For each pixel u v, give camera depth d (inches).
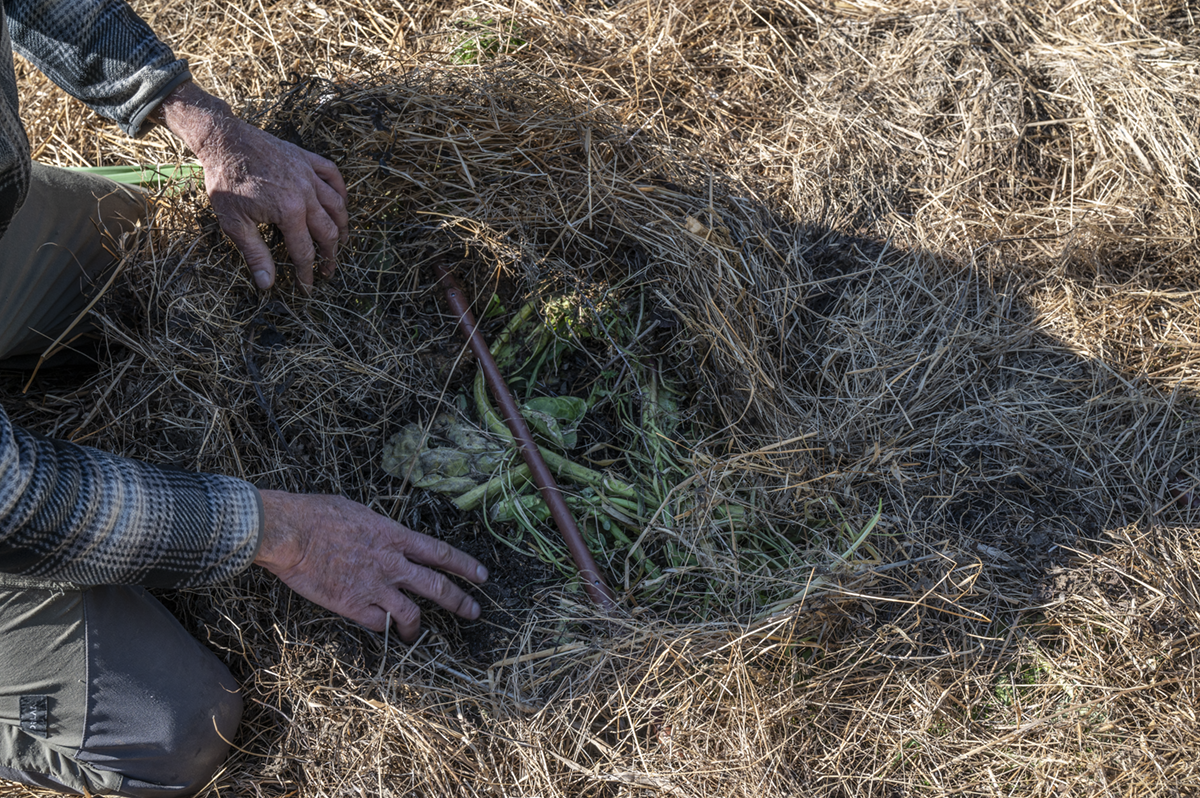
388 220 77.8
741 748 63.0
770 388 76.4
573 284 77.4
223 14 95.1
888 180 88.0
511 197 78.6
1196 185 87.7
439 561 65.9
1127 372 79.0
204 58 90.4
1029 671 67.7
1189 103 91.0
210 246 70.4
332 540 60.1
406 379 75.6
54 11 61.3
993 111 90.7
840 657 67.9
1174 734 64.4
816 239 85.3
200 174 73.2
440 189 78.0
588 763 64.2
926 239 85.0
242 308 71.6
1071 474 75.0
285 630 65.2
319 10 93.7
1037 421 77.2
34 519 45.4
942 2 98.7
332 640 65.7
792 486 71.8
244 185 64.8
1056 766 64.2
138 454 69.1
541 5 96.7
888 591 70.0
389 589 63.2
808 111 91.2
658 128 89.1
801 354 81.0
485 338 79.1
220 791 64.1
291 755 64.4
